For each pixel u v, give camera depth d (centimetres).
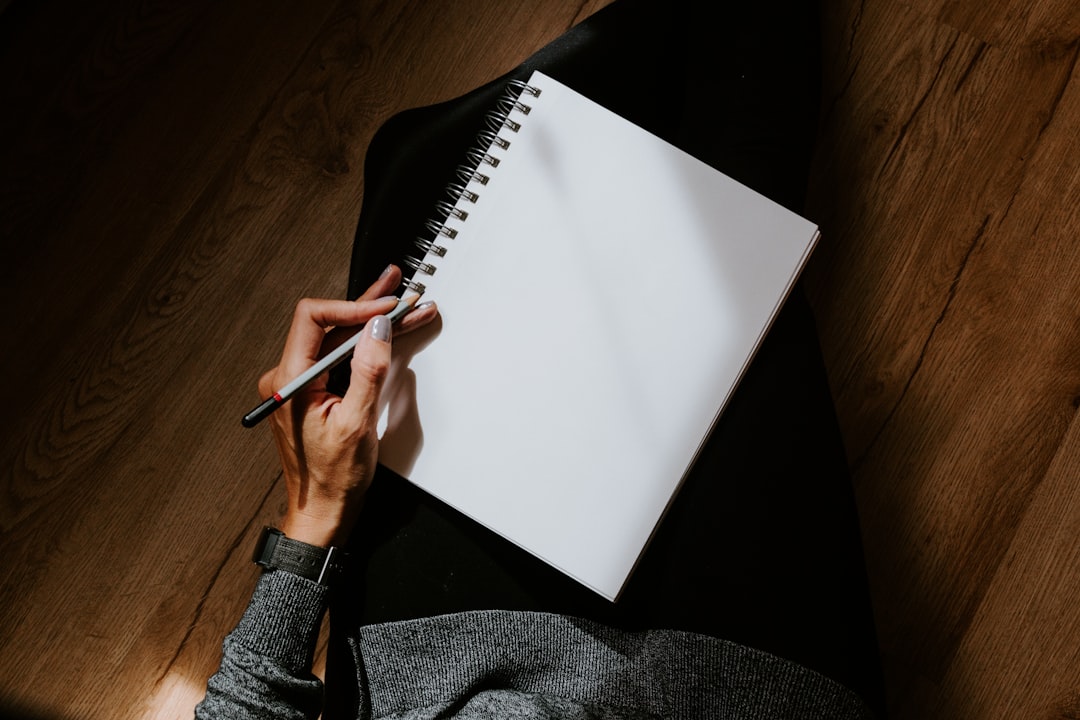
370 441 66
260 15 111
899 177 100
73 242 108
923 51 101
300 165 108
